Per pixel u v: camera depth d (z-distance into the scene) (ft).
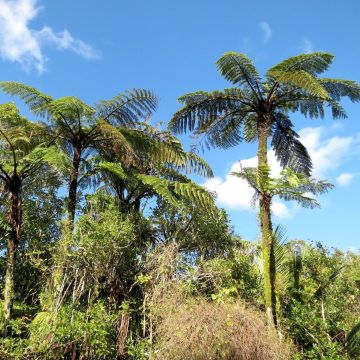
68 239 31.53
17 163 29.73
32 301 34.99
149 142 39.81
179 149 40.57
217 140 38.19
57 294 30.50
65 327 27.14
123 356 29.66
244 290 34.78
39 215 38.75
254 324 24.29
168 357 24.44
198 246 39.32
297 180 29.53
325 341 31.60
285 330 31.83
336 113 35.63
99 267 32.32
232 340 23.58
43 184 40.24
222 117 36.55
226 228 40.22
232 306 25.31
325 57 32.91
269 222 30.30
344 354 31.58
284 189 30.42
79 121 34.65
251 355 23.43
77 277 32.22
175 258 34.35
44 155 29.84
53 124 36.19
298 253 39.32
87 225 32.12
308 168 37.76
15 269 35.70
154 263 34.50
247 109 35.91
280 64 33.35
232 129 38.09
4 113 30.71
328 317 35.12
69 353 28.19
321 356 29.73
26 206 37.76
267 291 28.84
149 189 41.93
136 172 41.45
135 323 32.12
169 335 24.82
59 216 39.01
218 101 35.70
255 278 37.14
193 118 36.47
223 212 40.50
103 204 37.01
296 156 38.09
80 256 31.22
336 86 33.96
